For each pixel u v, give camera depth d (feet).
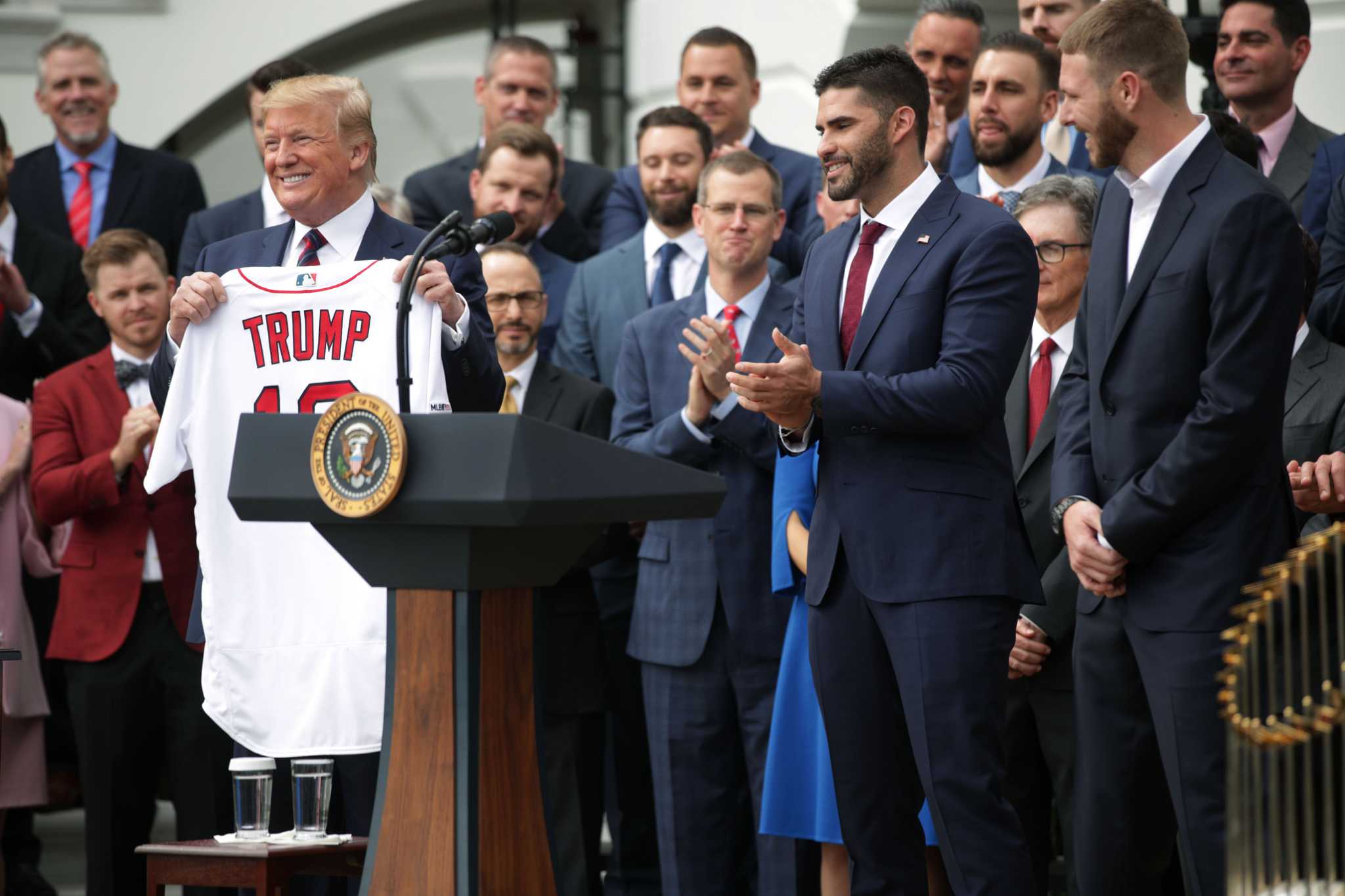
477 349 21.29
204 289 20.53
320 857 20.59
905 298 22.52
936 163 34.40
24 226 37.83
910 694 21.77
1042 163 31.83
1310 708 14.94
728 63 37.52
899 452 22.22
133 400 33.12
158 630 31.35
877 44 46.70
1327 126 36.55
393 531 16.56
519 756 16.89
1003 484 22.61
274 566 20.94
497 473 15.56
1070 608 25.91
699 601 28.45
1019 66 31.12
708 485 17.19
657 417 29.78
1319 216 29.19
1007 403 27.71
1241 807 16.35
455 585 16.44
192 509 31.45
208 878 20.42
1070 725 25.84
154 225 40.78
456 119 58.80
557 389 31.63
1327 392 24.73
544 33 58.18
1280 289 20.58
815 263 24.18
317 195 22.29
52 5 55.21
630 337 30.60
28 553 33.40
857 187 22.99
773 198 29.84
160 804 44.24
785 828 25.82
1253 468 20.88
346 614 20.90
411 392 19.93
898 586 21.93
